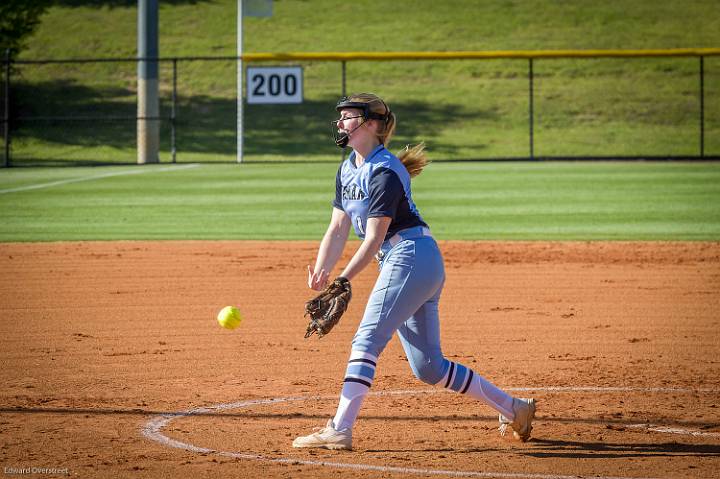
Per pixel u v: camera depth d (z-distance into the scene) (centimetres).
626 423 2047
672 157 8800
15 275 3994
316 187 6969
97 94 12550
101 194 6650
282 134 11350
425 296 1794
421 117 12000
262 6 9262
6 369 2523
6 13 10556
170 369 2542
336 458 1781
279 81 8400
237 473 1686
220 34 14812
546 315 3256
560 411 2144
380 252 1842
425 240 1808
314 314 1744
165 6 16025
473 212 5812
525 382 2411
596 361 2630
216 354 2722
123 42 14262
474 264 4269
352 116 1780
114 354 2705
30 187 7012
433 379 1859
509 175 7538
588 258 4388
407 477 1667
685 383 2394
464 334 2980
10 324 3092
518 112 12181
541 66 13800
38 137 11062
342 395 1827
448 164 8569
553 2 16388
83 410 2136
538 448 1864
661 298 3525
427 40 14662
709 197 6309
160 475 1675
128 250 4659
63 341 2859
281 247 4747
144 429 1984
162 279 3925
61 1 15875
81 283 3825
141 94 9044
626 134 11338
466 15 15838
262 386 2372
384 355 2741
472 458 1792
